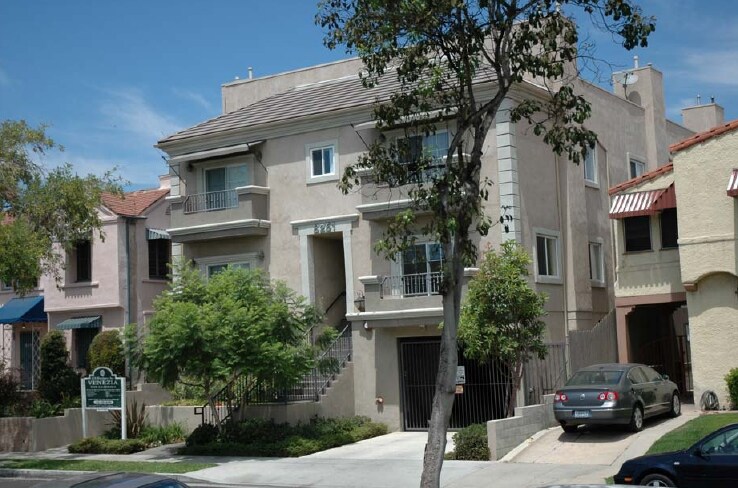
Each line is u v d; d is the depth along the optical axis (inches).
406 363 988.6
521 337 819.4
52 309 1315.2
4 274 923.4
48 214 1056.2
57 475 819.4
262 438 885.8
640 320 1078.4
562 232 1055.0
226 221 1110.4
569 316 1043.3
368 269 1032.2
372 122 1022.4
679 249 929.5
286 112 1133.1
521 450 782.5
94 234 1285.7
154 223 1325.0
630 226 1018.1
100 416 1059.3
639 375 831.7
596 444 776.3
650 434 783.1
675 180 925.8
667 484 532.1
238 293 909.8
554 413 810.2
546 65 530.9
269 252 1109.1
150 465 818.2
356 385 1011.9
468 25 524.4
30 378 1382.9
